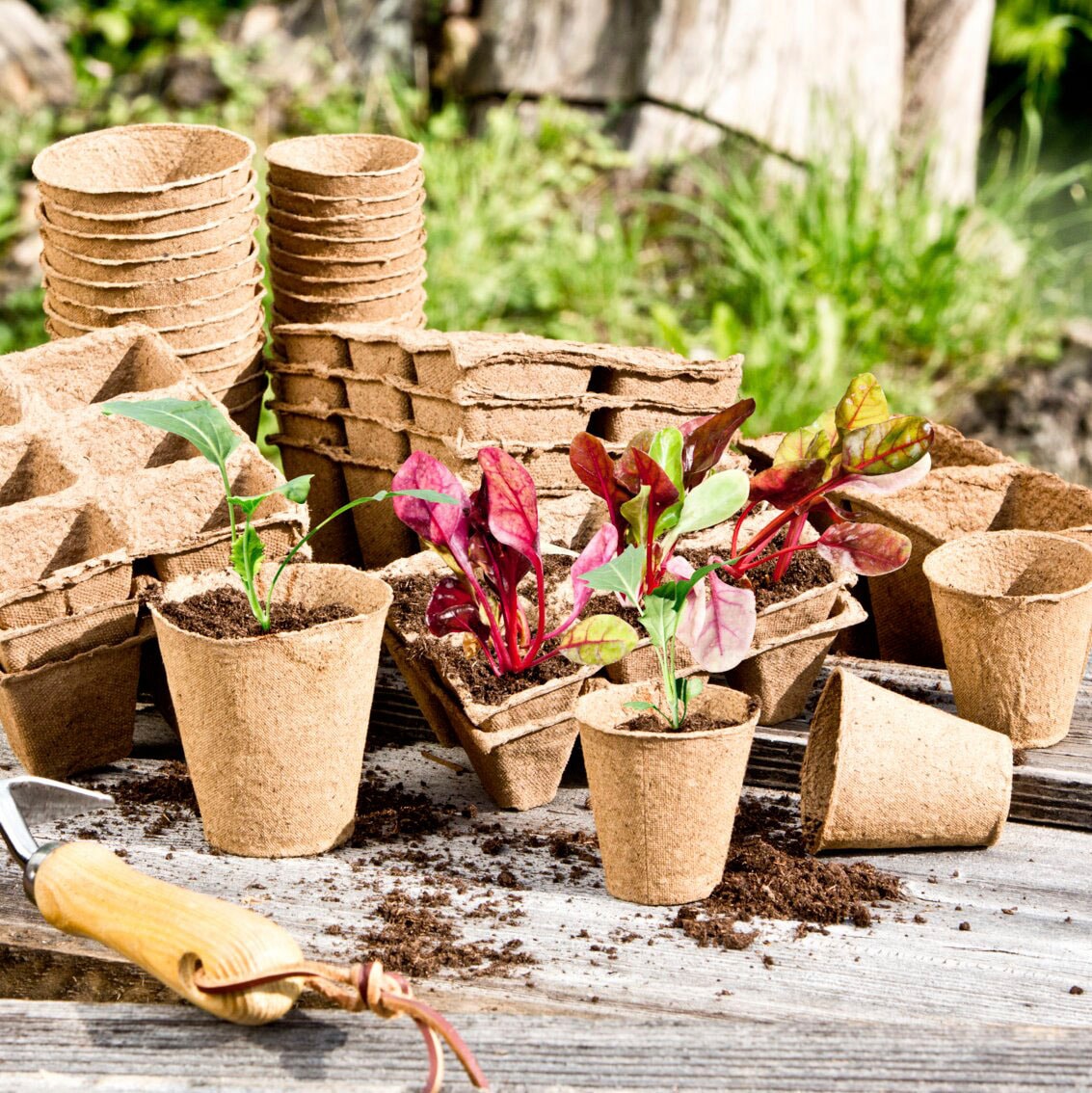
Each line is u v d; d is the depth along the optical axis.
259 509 1.88
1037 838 1.84
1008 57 8.03
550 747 1.82
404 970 1.52
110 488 1.86
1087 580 1.91
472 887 1.68
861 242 5.69
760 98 6.13
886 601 2.23
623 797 1.59
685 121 6.16
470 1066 1.18
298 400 2.34
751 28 6.05
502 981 1.50
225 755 1.66
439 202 5.89
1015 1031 1.36
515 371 2.08
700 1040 1.34
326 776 1.69
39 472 1.96
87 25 7.11
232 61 6.75
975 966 1.55
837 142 5.92
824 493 1.86
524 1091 1.28
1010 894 1.70
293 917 1.61
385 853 1.75
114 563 1.78
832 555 1.85
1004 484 2.24
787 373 5.33
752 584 1.95
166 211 2.10
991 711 1.91
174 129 2.33
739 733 1.58
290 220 2.29
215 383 2.24
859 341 5.44
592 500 2.12
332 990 1.25
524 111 6.34
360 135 2.44
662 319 5.05
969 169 6.81
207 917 1.31
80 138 2.27
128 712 1.90
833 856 1.78
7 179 6.32
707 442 1.74
